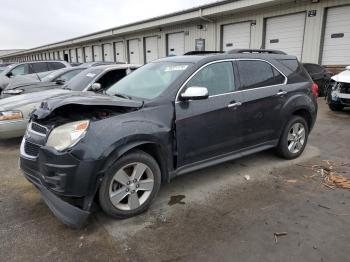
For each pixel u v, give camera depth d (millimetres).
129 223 3357
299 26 14695
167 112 3602
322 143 6277
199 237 3086
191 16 18891
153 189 3555
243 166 4961
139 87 4137
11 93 7625
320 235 3080
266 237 3061
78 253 2883
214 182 4375
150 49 25297
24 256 2844
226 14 17609
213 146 4086
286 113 4906
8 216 3541
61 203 3086
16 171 4969
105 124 3154
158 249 2914
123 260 2777
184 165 3867
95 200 3367
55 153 2994
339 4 13008
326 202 3758
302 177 4520
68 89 6941
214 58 4191
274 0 14227
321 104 11438
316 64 13461
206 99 3943
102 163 3064
